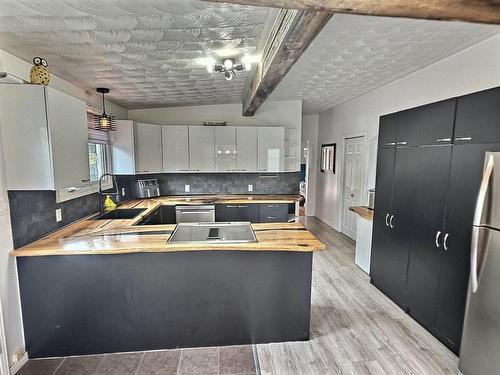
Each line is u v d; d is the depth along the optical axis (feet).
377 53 9.59
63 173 7.26
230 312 7.77
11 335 6.86
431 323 8.24
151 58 8.43
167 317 7.65
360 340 8.04
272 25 6.92
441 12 4.30
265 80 8.80
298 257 7.71
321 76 12.30
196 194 17.60
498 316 5.79
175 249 7.20
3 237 6.66
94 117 11.85
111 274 7.37
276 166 16.84
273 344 7.89
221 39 7.64
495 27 7.66
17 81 6.84
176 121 17.13
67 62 8.11
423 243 8.52
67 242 7.57
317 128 23.27
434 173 8.04
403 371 6.89
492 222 5.89
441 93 10.31
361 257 13.04
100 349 7.57
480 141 6.61
